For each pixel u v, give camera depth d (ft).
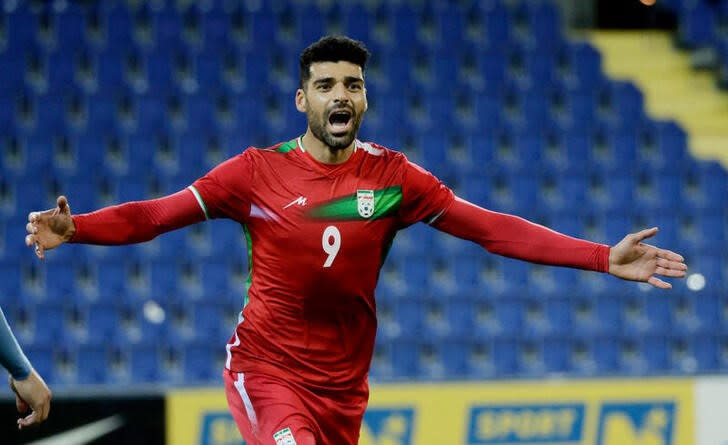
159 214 45.42
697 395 81.76
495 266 141.28
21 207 140.77
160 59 163.73
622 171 156.04
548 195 152.87
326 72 45.16
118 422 72.33
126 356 124.88
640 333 134.82
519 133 159.43
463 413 78.95
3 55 160.45
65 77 160.25
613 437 80.59
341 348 47.44
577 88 169.17
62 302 129.70
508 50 174.50
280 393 46.78
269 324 46.80
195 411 74.90
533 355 132.26
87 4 179.42
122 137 150.00
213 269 134.92
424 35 177.78
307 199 45.78
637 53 190.08
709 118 176.96
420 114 162.61
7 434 69.92
